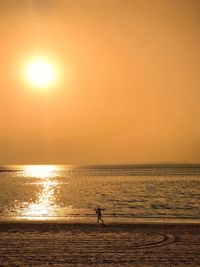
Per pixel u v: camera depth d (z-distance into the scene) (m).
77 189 137.00
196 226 48.53
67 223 51.38
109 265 30.95
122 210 76.94
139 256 33.66
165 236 42.25
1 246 37.66
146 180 191.38
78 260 32.47
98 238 41.28
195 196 106.19
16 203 92.00
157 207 81.75
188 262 31.72
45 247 37.16
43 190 134.38
